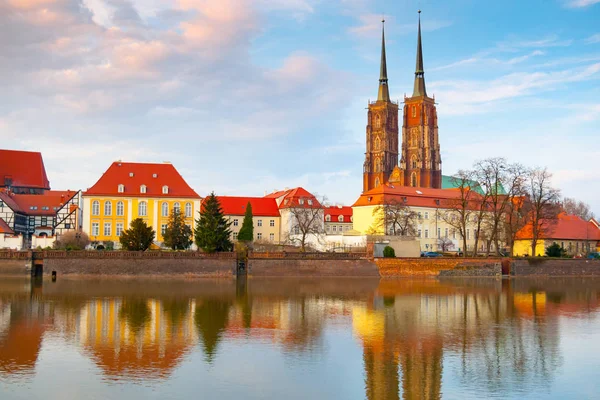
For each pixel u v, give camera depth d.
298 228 182.75
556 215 168.12
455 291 107.56
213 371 47.69
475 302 90.19
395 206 177.88
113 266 124.12
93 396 41.56
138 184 166.38
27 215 190.62
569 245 188.25
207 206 138.50
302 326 66.94
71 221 181.12
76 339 58.81
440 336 62.09
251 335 61.50
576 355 54.19
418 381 45.81
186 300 88.31
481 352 54.97
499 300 93.25
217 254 129.12
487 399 42.03
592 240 192.50
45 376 46.00
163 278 125.06
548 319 73.69
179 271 126.94
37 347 55.31
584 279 142.62
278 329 64.94
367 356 52.91
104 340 58.44
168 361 50.62
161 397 41.50
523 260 145.88
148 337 60.03
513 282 131.75
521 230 185.88
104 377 45.91
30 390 42.72
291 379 45.88
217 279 125.69
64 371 47.34
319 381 45.44
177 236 150.38
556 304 88.69
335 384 44.78
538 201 154.50
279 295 96.81
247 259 131.62
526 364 50.94
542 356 53.72
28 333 61.59
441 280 134.62
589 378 46.97
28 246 160.38
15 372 47.06
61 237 155.12
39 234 191.25
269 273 132.00
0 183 199.88
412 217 178.75
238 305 83.44
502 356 53.53
